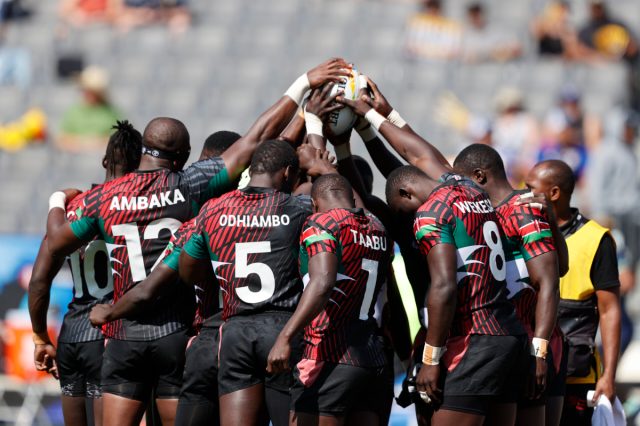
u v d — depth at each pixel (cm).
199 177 1962
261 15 6706
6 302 3681
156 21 6719
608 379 2169
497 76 5772
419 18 5944
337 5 6656
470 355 1769
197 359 1906
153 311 1956
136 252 1936
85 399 2122
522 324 1856
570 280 2227
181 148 2000
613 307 2208
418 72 5900
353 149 5238
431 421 1836
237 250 1838
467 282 1777
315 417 1775
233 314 1852
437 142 5431
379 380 1817
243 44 6519
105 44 6650
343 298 1783
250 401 1841
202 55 6506
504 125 4850
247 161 1988
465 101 5656
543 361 1823
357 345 1788
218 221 1845
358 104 2039
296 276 1847
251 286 1834
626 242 4162
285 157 1894
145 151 1989
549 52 5803
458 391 1762
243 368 1834
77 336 2070
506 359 1775
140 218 1931
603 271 2211
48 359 2184
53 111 6262
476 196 1828
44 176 5528
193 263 1861
